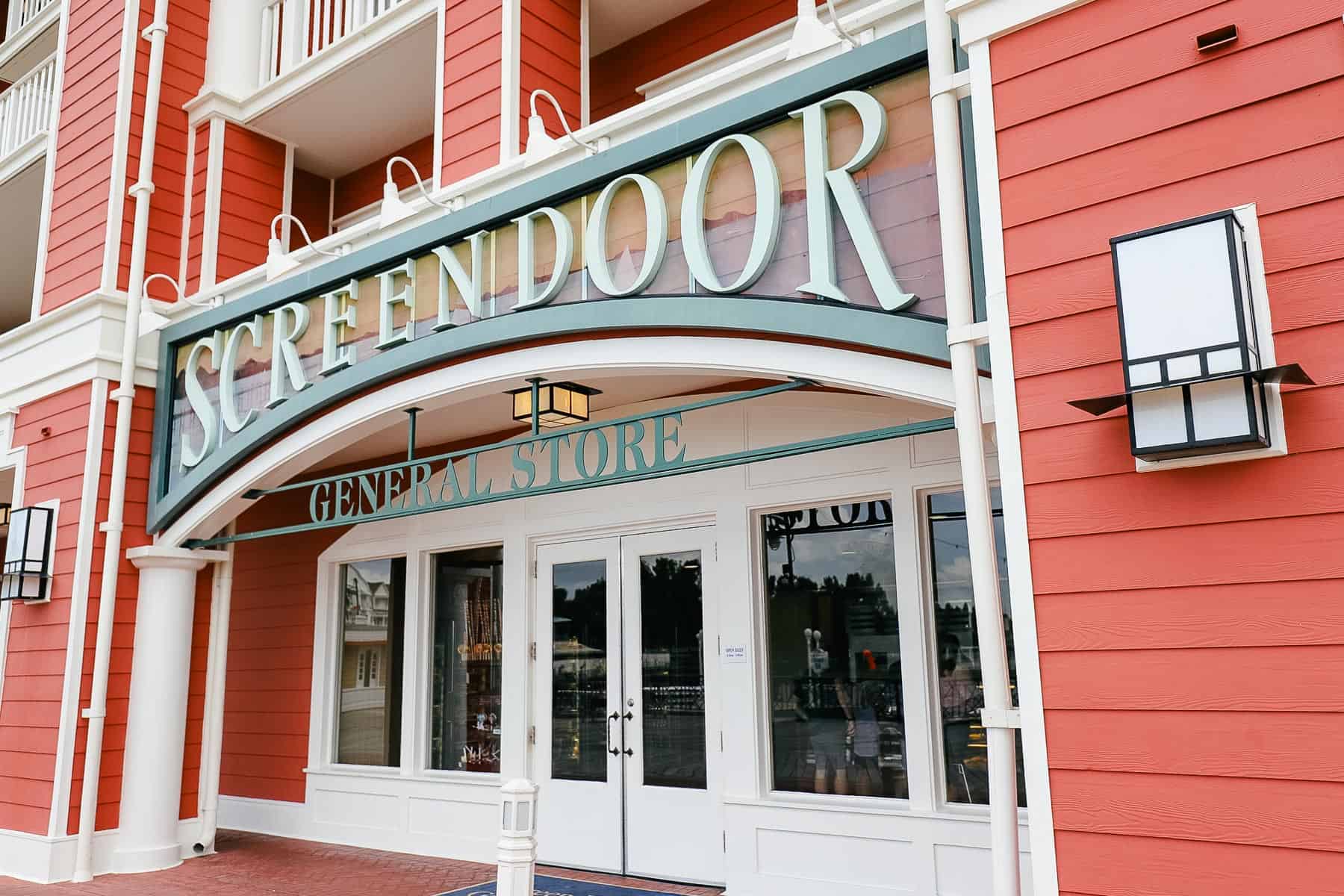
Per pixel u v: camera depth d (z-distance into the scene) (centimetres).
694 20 705
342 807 780
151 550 690
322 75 758
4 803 691
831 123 397
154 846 675
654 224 439
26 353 786
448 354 515
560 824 657
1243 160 279
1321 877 243
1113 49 305
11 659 718
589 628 670
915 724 512
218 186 797
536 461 709
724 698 580
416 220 575
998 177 320
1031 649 292
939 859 490
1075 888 275
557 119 638
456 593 761
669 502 628
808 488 569
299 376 601
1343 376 257
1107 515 285
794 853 539
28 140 884
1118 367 289
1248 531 265
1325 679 249
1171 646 271
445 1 661
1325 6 273
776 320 389
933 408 528
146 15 802
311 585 845
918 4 388
